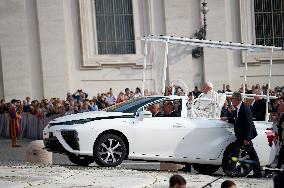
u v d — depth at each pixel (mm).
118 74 51250
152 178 20875
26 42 50812
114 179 20391
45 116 43000
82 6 50969
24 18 50781
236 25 52656
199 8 51719
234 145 24188
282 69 52844
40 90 50906
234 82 52156
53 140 23938
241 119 24047
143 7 52094
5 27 50719
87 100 41000
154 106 24484
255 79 52438
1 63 50812
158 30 51938
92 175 21266
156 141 23938
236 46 27750
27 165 25156
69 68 50906
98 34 51625
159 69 51344
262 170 25391
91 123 23562
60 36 50719
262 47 27297
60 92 50781
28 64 50812
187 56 51250
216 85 51750
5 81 50719
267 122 25547
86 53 51000
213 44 27797
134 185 19344
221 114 27703
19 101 46125
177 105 24625
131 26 52188
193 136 24250
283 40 53750
